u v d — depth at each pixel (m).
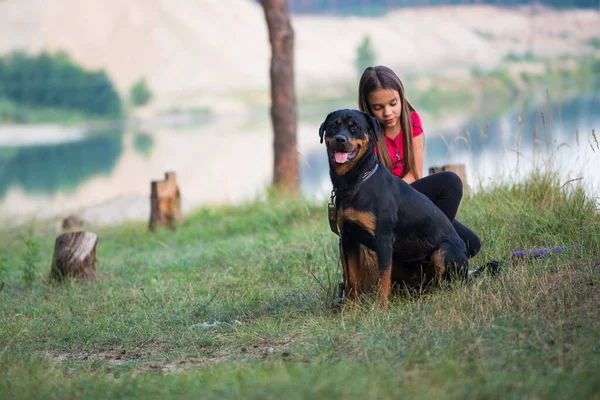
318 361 5.12
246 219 13.08
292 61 16.59
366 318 6.05
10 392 4.81
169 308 7.30
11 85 101.75
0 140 81.31
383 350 5.26
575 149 11.31
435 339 5.32
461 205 9.30
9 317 7.45
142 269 9.72
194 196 28.83
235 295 7.61
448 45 146.88
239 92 119.94
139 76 121.50
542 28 160.62
